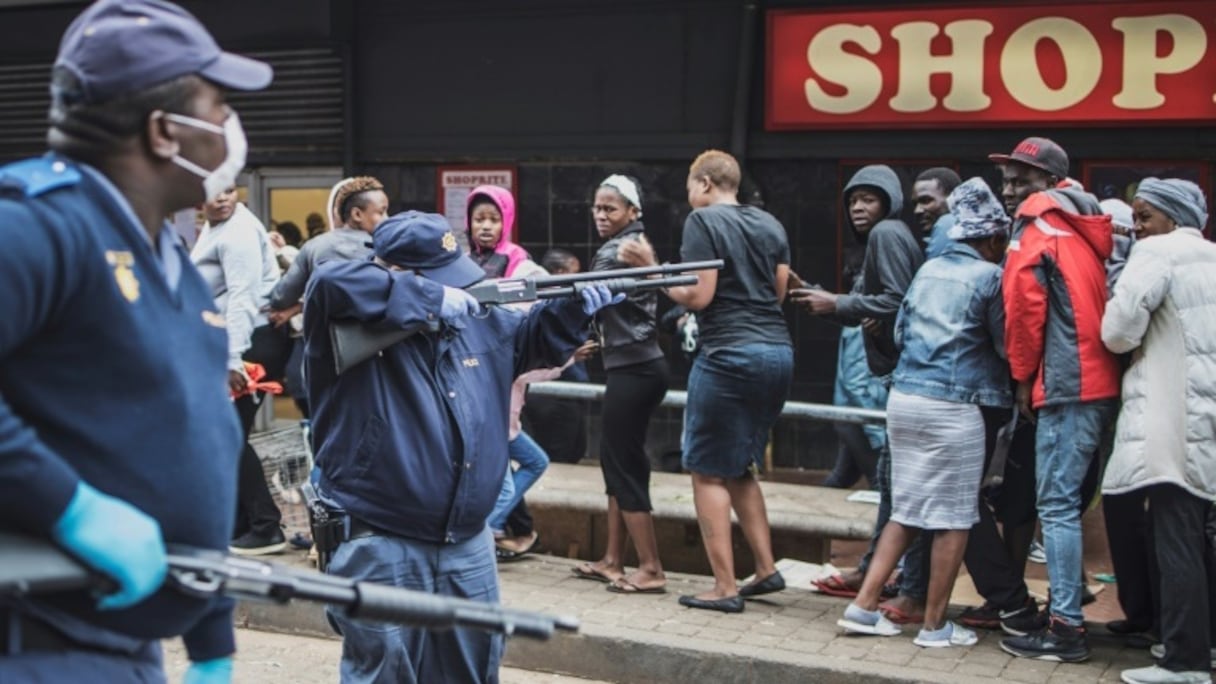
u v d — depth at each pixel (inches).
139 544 81.6
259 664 232.7
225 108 93.0
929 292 217.3
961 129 354.6
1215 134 336.8
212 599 98.6
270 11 406.6
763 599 246.2
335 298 150.6
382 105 409.1
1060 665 211.2
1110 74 340.5
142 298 87.0
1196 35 333.1
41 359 84.5
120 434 86.1
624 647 221.8
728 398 231.5
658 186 384.8
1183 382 198.5
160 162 89.8
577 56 388.2
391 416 155.3
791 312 374.9
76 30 88.6
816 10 360.8
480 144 400.2
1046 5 343.0
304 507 276.8
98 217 85.4
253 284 263.9
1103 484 207.6
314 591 88.4
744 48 366.3
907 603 232.4
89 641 86.7
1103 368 208.1
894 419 217.5
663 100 381.1
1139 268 199.3
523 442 261.7
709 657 215.9
